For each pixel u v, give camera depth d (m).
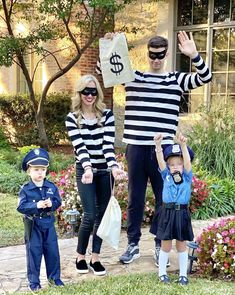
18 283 3.89
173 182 3.79
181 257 3.80
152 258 4.52
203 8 10.35
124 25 11.46
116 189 5.64
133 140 4.18
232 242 3.93
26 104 11.95
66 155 10.41
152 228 4.32
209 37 10.26
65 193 5.64
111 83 4.14
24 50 10.32
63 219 5.61
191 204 6.14
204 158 7.77
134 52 11.41
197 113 9.16
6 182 7.92
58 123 11.98
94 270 4.07
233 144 7.86
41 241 3.69
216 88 10.16
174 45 10.80
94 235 4.08
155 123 4.11
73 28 11.93
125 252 4.43
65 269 4.19
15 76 14.63
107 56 4.12
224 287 3.65
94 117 3.99
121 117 11.59
